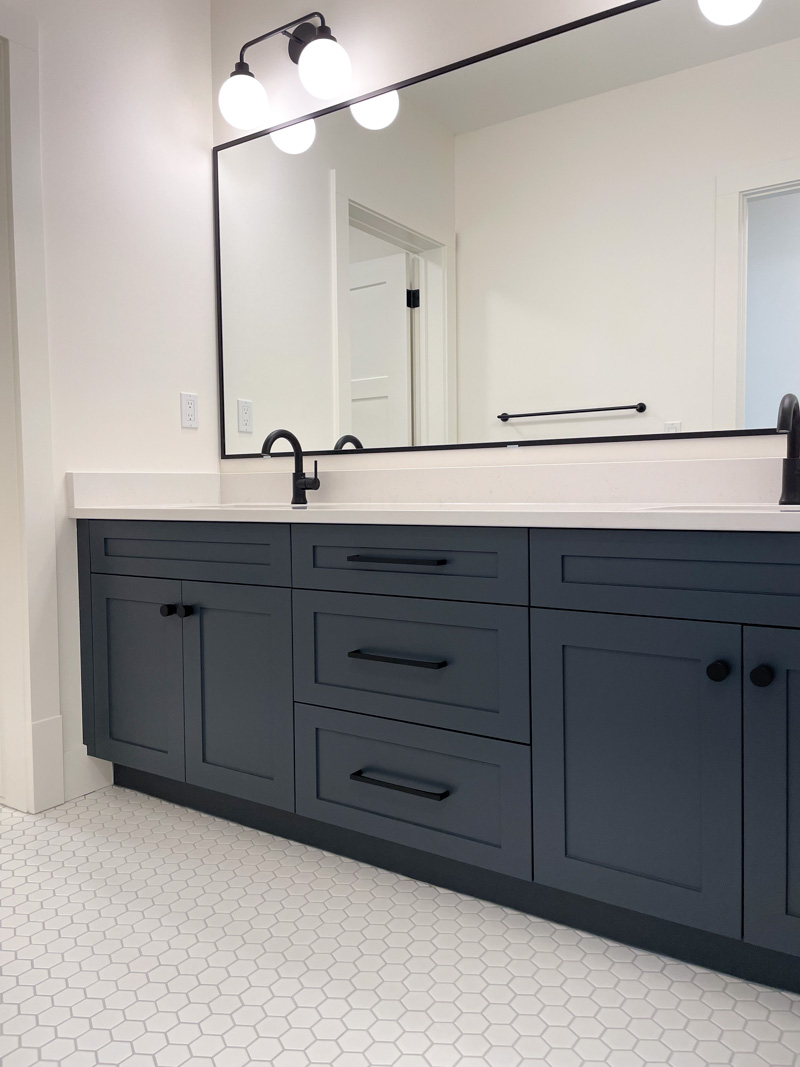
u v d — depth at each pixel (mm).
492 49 2014
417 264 2162
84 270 2137
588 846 1351
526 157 1983
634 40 1827
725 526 1177
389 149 2189
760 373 1712
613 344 1886
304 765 1724
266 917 1504
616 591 1299
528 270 1995
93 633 2117
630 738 1301
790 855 1166
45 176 2025
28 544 2004
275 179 2408
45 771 2051
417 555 1526
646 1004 1224
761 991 1256
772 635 1161
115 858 1766
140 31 2293
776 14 1661
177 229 2422
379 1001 1241
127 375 2268
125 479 2230
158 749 2004
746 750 1192
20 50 1939
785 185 1665
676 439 1812
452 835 1510
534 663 1391
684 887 1258
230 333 2527
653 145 1812
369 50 2213
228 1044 1146
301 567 1698
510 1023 1183
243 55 2430
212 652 1873
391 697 1577
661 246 1812
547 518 1341
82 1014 1218
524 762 1412
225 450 2564
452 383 2129
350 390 2301
